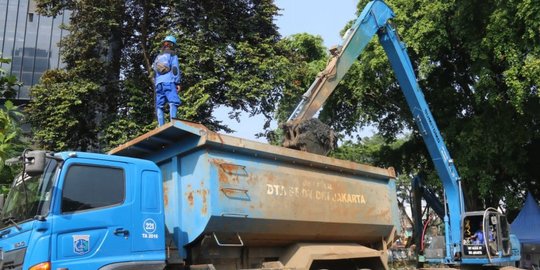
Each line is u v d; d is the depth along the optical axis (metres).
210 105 19.33
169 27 19.39
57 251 5.75
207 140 6.89
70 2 20.16
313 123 9.48
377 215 9.92
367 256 9.52
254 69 19.48
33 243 5.69
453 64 21.75
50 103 18.75
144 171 6.84
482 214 13.86
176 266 7.04
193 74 18.41
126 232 6.39
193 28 19.44
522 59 16.39
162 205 6.92
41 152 5.92
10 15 54.44
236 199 7.09
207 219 6.76
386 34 12.93
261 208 7.41
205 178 6.91
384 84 20.81
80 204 6.07
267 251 8.27
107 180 6.41
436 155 14.23
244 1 21.00
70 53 19.95
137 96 19.16
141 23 20.14
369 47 20.12
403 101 23.34
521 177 22.91
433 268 14.87
